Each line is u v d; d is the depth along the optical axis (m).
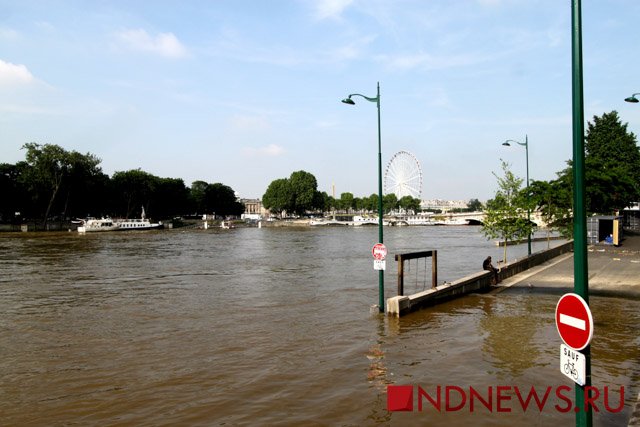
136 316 22.42
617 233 49.72
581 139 6.75
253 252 63.31
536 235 95.38
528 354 14.82
